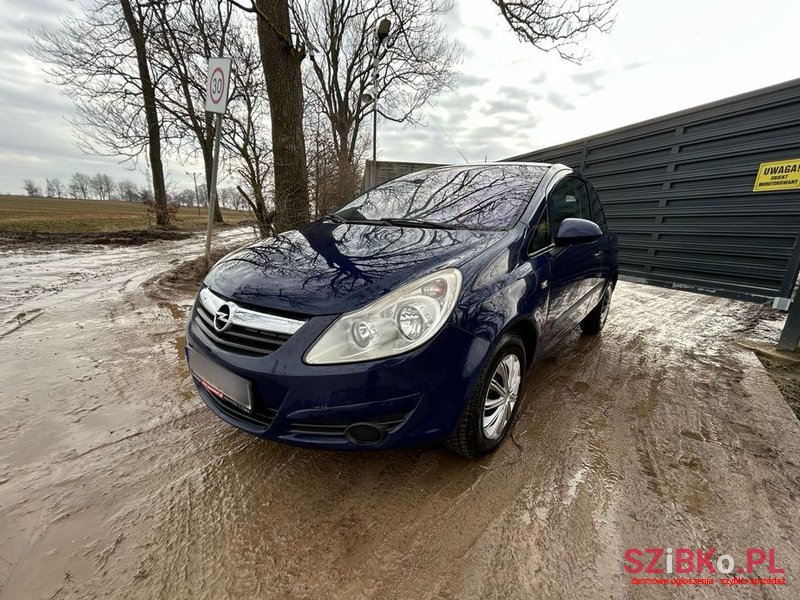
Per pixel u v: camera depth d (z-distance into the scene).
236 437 2.12
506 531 1.55
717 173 4.23
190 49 5.82
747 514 1.67
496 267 1.87
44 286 5.05
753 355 3.39
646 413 2.43
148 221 14.19
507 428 2.10
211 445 2.05
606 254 3.45
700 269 4.48
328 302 1.55
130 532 1.53
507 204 2.38
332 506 1.67
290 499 1.71
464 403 1.65
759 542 1.54
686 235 4.62
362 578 1.37
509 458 1.98
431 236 2.13
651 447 2.09
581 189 3.18
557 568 1.41
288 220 5.55
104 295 4.71
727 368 3.11
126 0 6.70
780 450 2.09
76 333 3.50
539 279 2.12
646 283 5.20
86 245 8.98
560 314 2.52
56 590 1.30
